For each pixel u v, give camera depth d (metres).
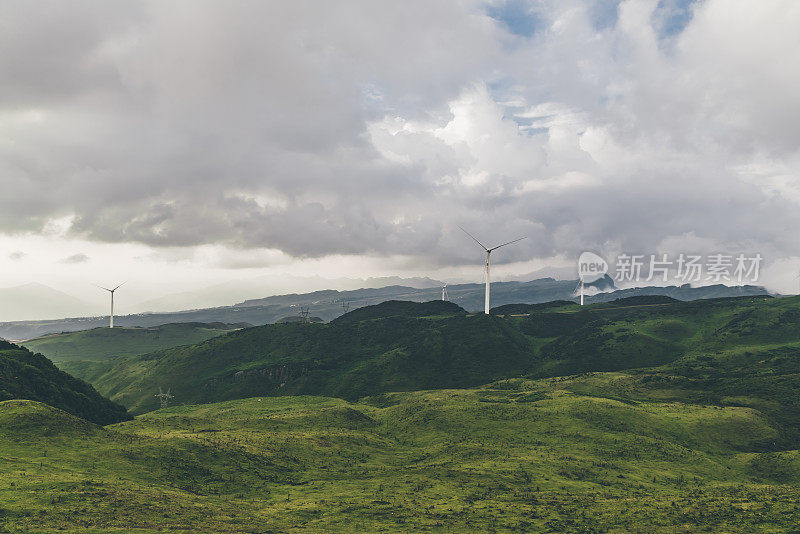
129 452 103.00
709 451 146.62
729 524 73.44
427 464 125.69
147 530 61.62
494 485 98.75
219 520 71.19
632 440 144.88
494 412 174.25
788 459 134.50
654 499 89.88
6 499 69.94
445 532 69.94
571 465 119.75
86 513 66.94
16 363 183.00
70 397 185.62
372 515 77.69
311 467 118.44
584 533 70.81
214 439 126.06
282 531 67.75
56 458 95.06
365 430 176.38
